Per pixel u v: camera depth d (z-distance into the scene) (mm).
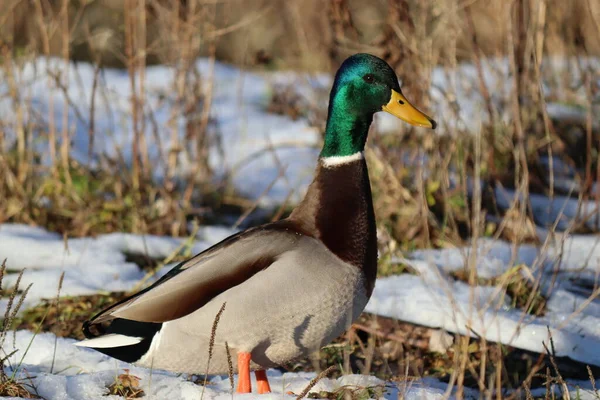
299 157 18078
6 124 15719
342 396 8711
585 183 15203
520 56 15852
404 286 12000
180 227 14805
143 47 15320
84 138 18062
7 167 14891
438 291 11773
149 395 8578
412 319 11125
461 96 17281
